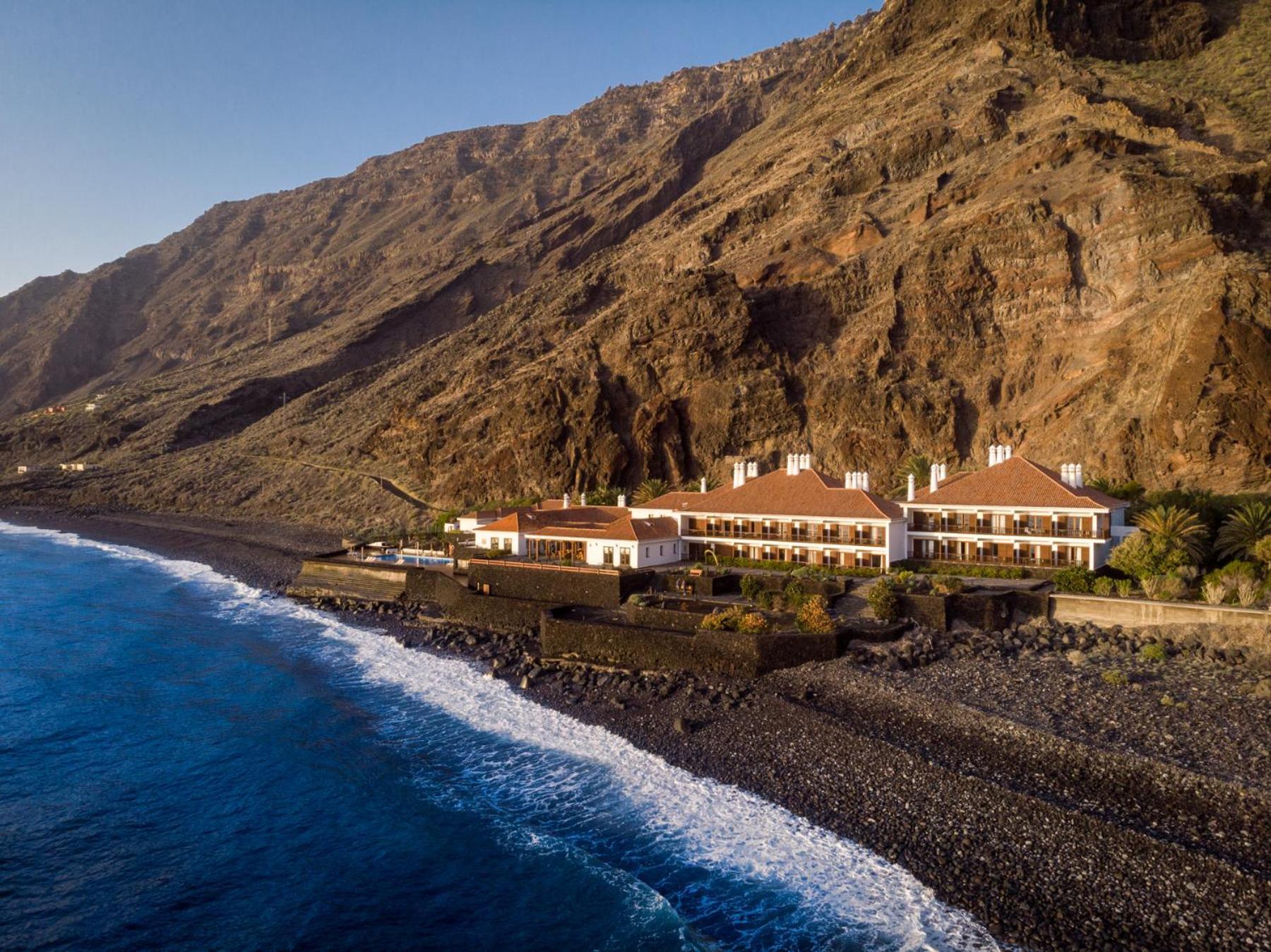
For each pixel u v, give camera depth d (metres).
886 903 26.31
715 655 48.03
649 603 56.38
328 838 33.00
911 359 106.44
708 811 33.03
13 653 60.94
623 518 75.44
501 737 42.06
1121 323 90.81
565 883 29.00
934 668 44.59
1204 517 59.28
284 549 108.81
